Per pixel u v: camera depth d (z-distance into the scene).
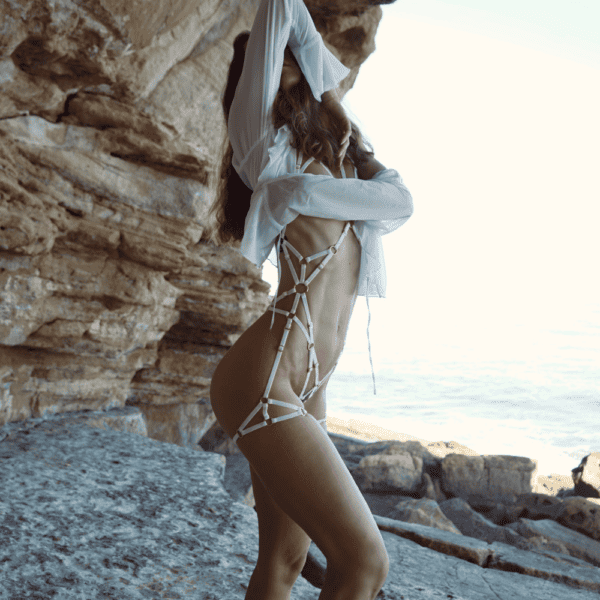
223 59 5.40
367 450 11.31
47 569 2.47
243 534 3.16
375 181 1.54
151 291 5.52
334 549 1.27
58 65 4.23
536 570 3.80
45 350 4.98
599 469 11.03
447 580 3.30
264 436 1.35
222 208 2.04
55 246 4.81
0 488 3.29
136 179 5.16
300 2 1.69
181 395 6.75
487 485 9.84
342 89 7.88
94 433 4.74
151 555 2.75
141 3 4.06
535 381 35.03
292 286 1.49
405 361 42.38
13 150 4.42
